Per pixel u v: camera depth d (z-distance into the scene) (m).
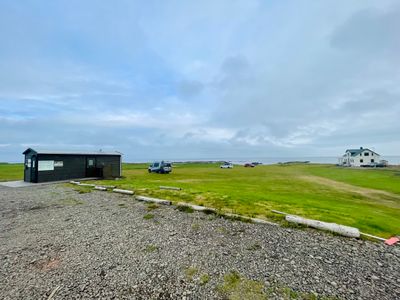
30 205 11.82
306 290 4.55
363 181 29.39
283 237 7.21
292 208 10.50
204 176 32.84
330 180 30.50
